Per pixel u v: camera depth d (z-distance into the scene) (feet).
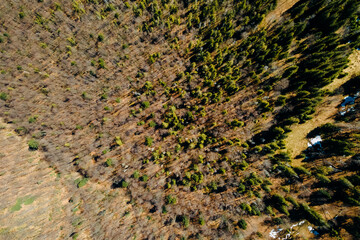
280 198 106.63
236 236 107.04
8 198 125.18
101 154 134.92
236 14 135.74
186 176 121.70
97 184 132.67
